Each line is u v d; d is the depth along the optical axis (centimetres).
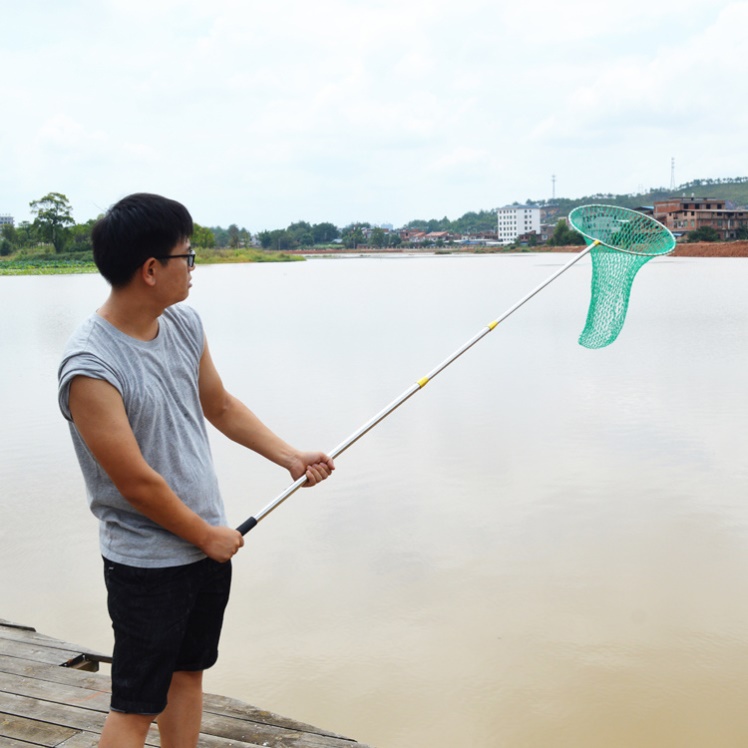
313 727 271
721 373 1184
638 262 306
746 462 743
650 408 961
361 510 641
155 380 183
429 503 653
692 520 609
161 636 185
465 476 717
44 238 8862
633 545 567
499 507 642
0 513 649
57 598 507
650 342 1538
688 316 2023
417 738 375
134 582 183
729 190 19025
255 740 263
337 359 1417
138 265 177
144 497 175
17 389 1185
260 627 468
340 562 548
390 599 496
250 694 408
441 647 446
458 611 482
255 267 7631
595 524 605
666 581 514
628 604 487
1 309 2756
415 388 258
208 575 194
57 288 4109
